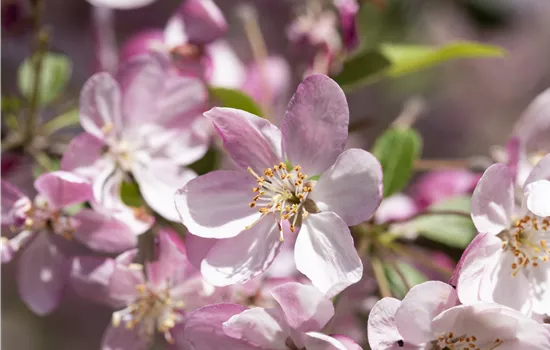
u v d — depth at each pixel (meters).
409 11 0.58
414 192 0.45
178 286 0.38
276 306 0.38
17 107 0.42
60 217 0.38
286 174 0.36
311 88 0.35
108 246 0.38
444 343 0.35
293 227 0.36
